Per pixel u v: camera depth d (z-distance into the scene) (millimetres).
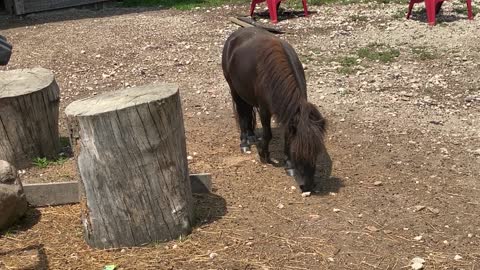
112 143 2217
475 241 2371
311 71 4738
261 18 6816
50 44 5953
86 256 2293
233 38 3131
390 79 4500
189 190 2457
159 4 7883
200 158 3238
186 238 2393
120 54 5512
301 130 2525
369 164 3102
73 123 2236
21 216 2566
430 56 4980
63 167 3078
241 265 2201
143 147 2240
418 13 6520
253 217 2561
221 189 2834
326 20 6473
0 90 3002
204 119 3873
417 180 2908
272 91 2674
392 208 2639
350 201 2699
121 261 2242
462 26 5875
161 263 2225
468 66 4711
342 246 2336
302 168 2621
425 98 4074
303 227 2477
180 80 4707
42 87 3047
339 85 4395
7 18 7398
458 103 3984
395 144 3355
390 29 5922
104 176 2250
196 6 7637
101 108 2230
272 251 2299
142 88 2436
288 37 5852
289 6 7207
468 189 2811
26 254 2322
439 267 2193
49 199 2715
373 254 2281
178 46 5703
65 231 2490
